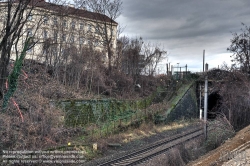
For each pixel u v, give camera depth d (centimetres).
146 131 3003
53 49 3353
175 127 3500
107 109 2838
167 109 3772
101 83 3656
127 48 4903
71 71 3503
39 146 1691
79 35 3884
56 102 2291
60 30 3353
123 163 1806
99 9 4281
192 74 4544
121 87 4106
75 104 2439
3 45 2098
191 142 2384
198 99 4466
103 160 1888
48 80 2917
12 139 1641
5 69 2136
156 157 1916
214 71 3528
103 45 4403
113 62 4441
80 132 2302
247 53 3450
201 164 1602
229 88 2961
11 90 1947
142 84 4709
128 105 3272
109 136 2502
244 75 3108
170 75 5334
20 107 2028
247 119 2719
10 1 2069
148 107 3656
